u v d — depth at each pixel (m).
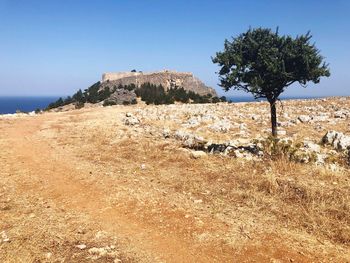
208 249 8.55
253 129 28.42
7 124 33.97
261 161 15.32
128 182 13.59
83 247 8.73
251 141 19.89
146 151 18.66
